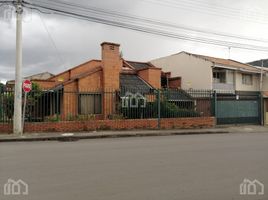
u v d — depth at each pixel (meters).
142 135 17.55
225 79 34.69
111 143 13.51
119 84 24.88
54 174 7.51
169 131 19.06
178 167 8.38
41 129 17.16
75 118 18.75
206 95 23.69
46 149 11.52
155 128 20.25
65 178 7.14
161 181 6.93
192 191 6.24
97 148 11.81
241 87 35.62
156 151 11.10
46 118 17.62
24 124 16.84
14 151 11.02
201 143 13.59
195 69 34.47
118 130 18.94
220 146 12.61
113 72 23.95
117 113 20.73
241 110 25.27
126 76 28.64
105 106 21.23
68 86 22.81
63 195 5.91
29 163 8.80
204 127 22.25
